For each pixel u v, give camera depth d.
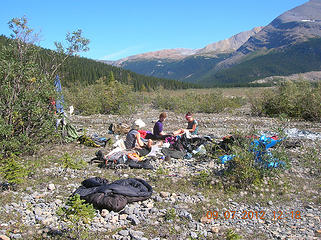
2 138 8.34
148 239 4.52
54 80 10.23
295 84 21.73
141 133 10.81
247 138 7.71
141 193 5.74
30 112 8.88
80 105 20.95
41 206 5.36
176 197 6.06
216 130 14.53
